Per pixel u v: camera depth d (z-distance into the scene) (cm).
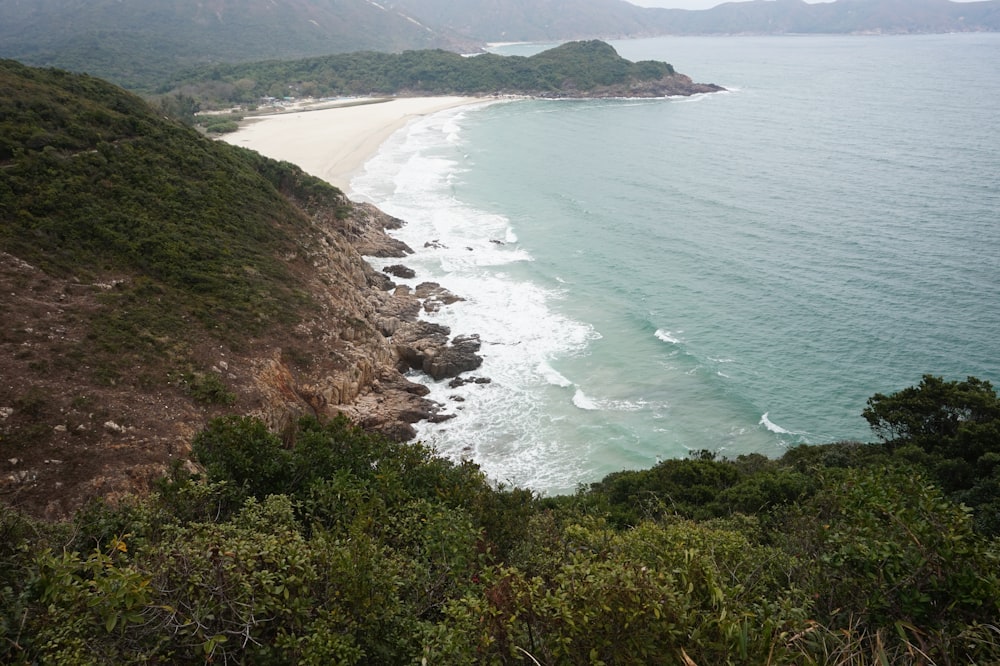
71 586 681
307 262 4700
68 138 4309
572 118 14912
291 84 19325
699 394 4134
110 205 4031
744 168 9569
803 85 18988
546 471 3462
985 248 6200
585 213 7706
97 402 2719
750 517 1783
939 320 4919
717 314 5169
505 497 1499
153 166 4597
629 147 11369
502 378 4334
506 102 18275
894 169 9088
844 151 10306
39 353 2847
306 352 3750
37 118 4375
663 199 8188
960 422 2706
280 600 762
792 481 2392
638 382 4278
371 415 3697
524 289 5659
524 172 9775
